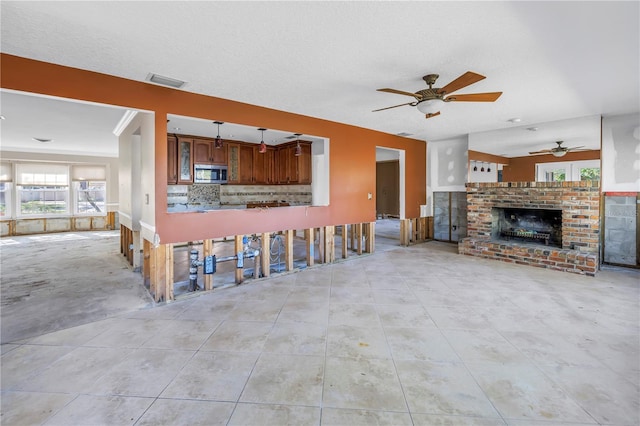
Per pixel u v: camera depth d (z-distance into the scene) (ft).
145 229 12.28
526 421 5.37
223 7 6.28
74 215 29.12
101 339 8.38
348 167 17.08
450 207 22.48
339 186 16.75
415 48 8.09
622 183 15.02
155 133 10.70
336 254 18.92
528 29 7.12
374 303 10.87
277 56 8.57
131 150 15.28
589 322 9.20
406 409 5.69
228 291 12.25
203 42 7.77
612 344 7.93
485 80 10.23
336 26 7.05
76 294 11.87
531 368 6.93
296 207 15.01
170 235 11.16
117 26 6.99
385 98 12.29
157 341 8.25
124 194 17.34
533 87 10.90
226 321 9.48
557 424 5.29
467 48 8.09
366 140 17.98
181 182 20.81
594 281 13.15
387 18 6.71
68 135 20.13
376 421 5.40
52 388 6.30
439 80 10.29
